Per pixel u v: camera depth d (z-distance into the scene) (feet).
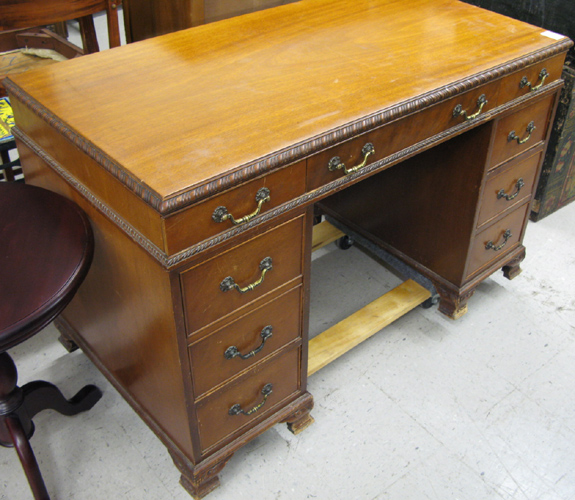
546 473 5.30
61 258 4.05
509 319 6.84
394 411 5.79
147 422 5.23
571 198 8.65
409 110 4.34
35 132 4.59
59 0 5.70
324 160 4.11
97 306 5.08
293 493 5.10
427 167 6.13
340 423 5.67
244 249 4.07
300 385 5.39
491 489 5.17
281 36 5.39
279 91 4.46
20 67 6.82
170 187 3.45
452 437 5.57
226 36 5.37
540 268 7.57
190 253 3.67
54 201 4.50
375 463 5.34
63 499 4.99
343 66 4.84
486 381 6.12
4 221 4.32
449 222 6.23
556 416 5.79
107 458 5.33
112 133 3.95
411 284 6.82
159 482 5.16
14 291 3.82
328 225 7.64
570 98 7.24
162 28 6.56
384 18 5.80
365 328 6.18
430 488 5.16
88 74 4.71
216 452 4.96
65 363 6.18
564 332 6.70
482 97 4.98
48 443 5.42
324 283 7.31
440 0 6.26
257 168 3.69
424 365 6.27
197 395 4.47
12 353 6.26
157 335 4.28
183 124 4.04
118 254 4.26
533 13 7.37
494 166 5.78
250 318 4.49
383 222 6.96
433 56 5.04
